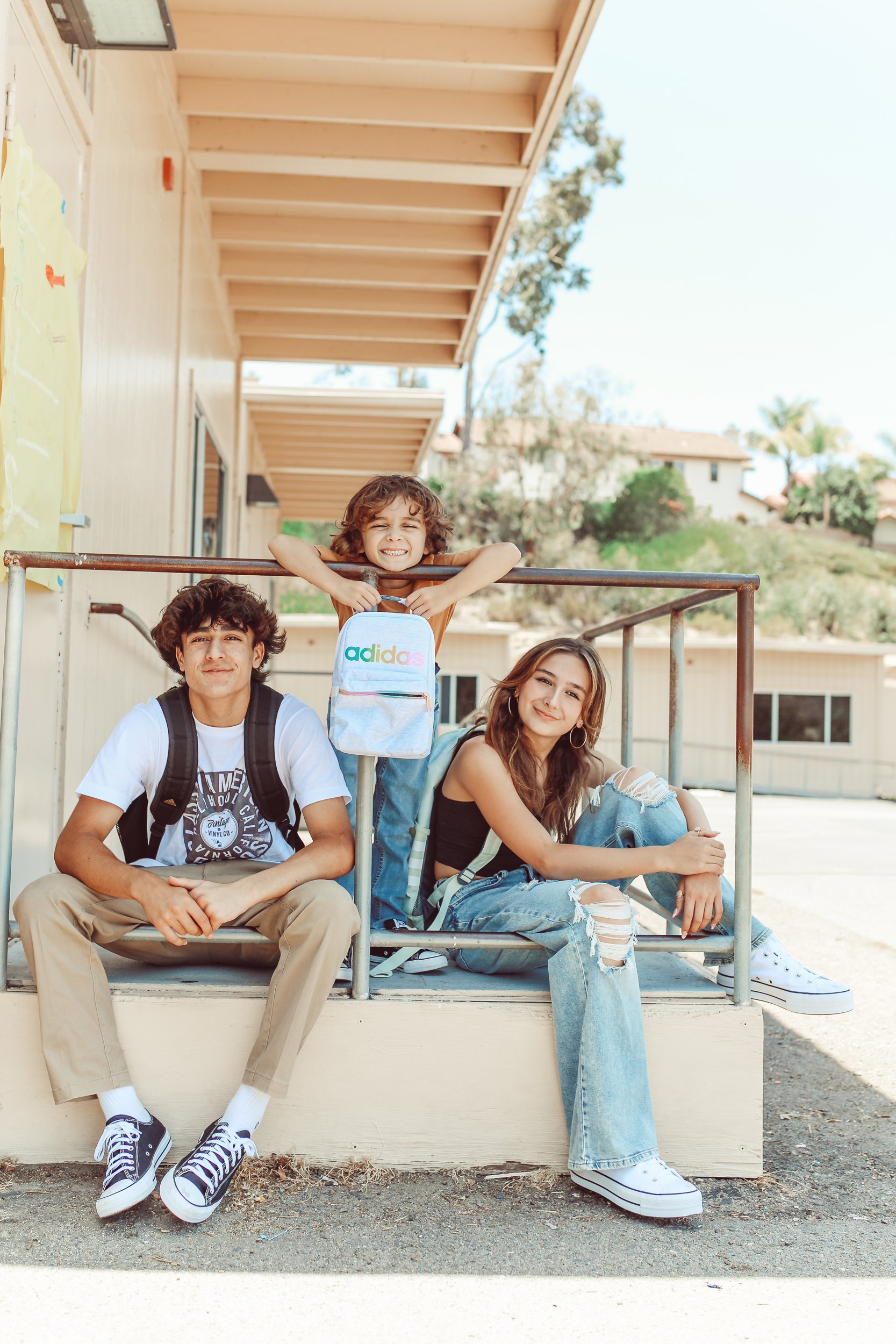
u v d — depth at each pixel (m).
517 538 38.25
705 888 2.37
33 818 2.84
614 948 2.18
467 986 2.35
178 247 5.07
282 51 4.40
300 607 32.34
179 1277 1.75
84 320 3.17
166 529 4.89
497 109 4.95
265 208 6.05
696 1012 2.31
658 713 21.20
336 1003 2.24
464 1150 2.26
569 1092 2.22
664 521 41.44
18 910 2.12
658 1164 2.09
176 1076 2.21
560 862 2.35
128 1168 1.95
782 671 21.91
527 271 33.62
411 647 2.15
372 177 5.43
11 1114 2.20
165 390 4.77
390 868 2.61
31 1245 1.84
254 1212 2.00
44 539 2.69
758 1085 2.31
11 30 2.45
